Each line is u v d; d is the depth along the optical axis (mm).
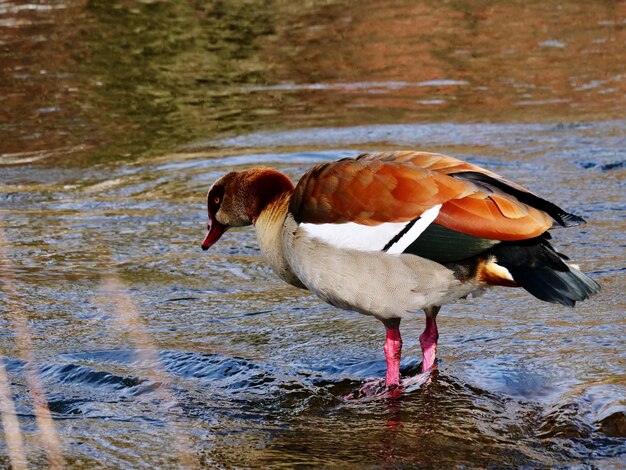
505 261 9031
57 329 11273
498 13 31203
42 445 8477
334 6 32188
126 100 23438
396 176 9422
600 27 29219
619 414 8602
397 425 8898
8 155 19531
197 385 9852
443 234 9102
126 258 13875
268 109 22688
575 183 16641
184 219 15680
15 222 15562
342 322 11508
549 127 20438
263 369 10148
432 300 9430
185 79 25078
